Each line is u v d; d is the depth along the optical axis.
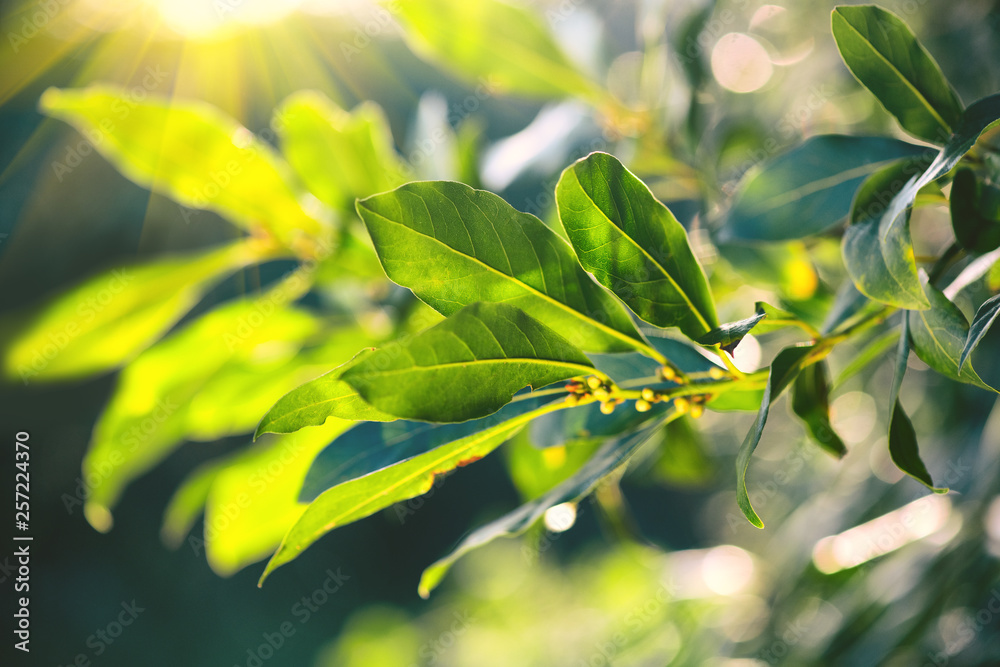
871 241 0.39
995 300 0.38
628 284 0.40
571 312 0.41
